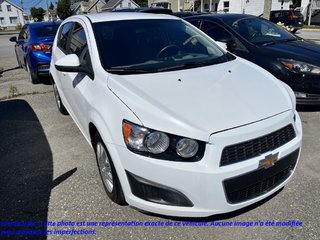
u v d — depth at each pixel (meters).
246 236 2.23
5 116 4.95
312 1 26.56
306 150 3.45
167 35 3.27
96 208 2.58
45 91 6.45
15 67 9.70
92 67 2.78
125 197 2.26
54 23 7.46
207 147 1.94
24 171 3.21
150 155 2.00
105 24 3.19
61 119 4.73
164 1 42.16
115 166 2.22
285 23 19.02
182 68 2.79
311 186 2.78
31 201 2.70
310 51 4.42
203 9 35.69
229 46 4.93
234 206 2.10
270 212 2.46
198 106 2.13
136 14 3.57
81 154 3.55
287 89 2.74
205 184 1.95
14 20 67.62
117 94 2.30
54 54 4.44
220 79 2.58
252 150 2.04
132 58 2.86
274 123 2.14
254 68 2.99
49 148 3.74
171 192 2.01
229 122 2.02
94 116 2.48
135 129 2.03
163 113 2.04
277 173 2.23
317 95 4.12
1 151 3.70
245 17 5.50
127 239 2.24
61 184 2.95
